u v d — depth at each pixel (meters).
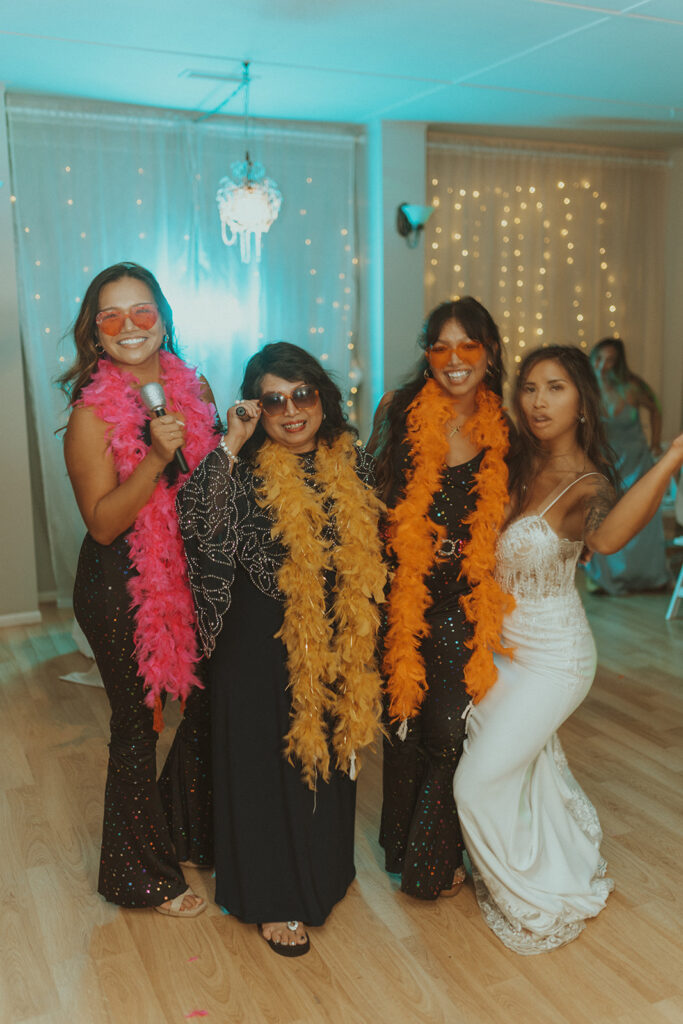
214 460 2.11
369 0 3.55
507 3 3.61
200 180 5.46
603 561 5.66
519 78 4.79
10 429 5.03
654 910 2.49
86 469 2.20
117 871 2.46
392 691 2.40
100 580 2.26
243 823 2.29
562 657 2.34
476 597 2.36
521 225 6.58
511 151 6.43
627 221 6.96
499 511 2.33
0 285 4.92
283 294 5.84
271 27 3.88
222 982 2.22
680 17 3.80
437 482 2.38
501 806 2.35
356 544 2.23
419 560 2.34
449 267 6.39
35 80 4.69
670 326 7.27
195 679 2.35
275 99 5.15
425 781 2.48
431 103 5.31
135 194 5.32
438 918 2.48
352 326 6.13
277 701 2.24
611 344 5.77
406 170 5.86
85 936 2.41
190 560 2.17
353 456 2.33
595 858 2.57
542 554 2.30
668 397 7.39
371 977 2.24
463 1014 2.10
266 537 2.18
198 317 5.57
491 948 2.35
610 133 6.26
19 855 2.80
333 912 2.50
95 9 3.62
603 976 2.23
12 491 5.07
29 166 5.05
